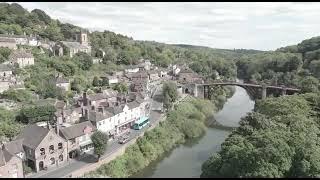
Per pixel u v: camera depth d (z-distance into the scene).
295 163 66.44
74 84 137.38
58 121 94.75
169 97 131.25
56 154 76.94
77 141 83.19
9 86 113.56
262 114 92.75
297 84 177.00
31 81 123.88
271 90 173.50
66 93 126.69
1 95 106.75
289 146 68.75
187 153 97.06
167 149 99.12
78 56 174.38
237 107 166.38
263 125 81.44
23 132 81.44
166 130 106.94
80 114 101.62
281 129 77.75
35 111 94.19
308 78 154.50
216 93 180.12
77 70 160.38
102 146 76.56
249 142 72.06
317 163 64.56
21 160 69.38
